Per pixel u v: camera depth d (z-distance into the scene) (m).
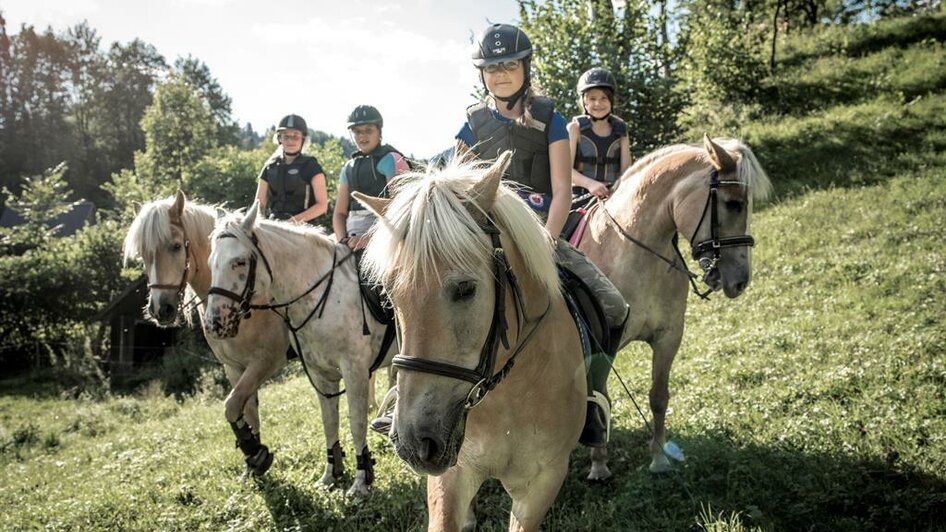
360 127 5.46
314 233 5.44
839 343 6.36
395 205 2.31
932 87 16.39
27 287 27.09
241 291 4.93
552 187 3.35
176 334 22.03
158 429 9.02
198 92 58.78
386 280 2.29
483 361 2.30
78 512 5.07
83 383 20.61
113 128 73.12
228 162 28.53
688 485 4.24
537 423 2.75
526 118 3.38
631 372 7.04
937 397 4.89
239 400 5.32
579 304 3.38
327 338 5.12
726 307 8.72
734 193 4.40
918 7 24.36
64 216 47.34
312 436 6.43
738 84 19.81
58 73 73.12
